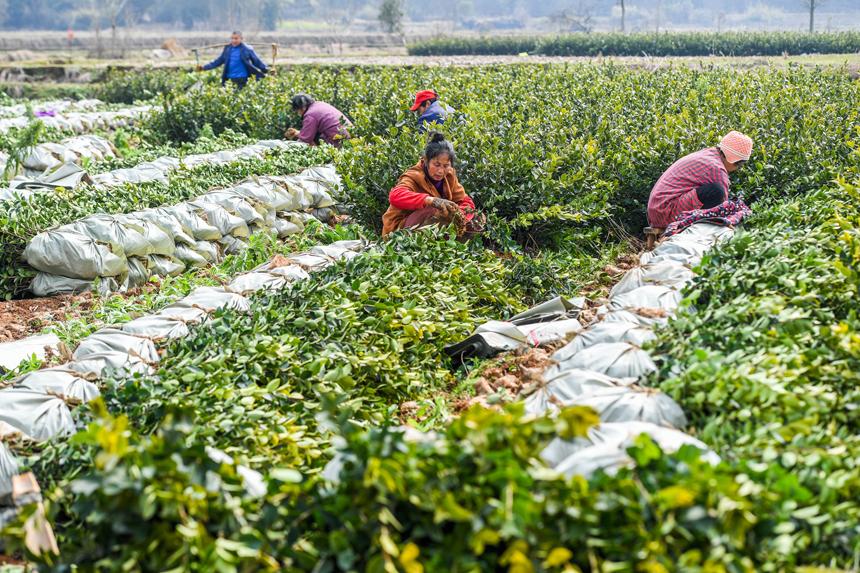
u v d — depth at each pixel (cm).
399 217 878
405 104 1380
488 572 318
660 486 332
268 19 10344
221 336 591
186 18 10481
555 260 897
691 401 442
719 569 298
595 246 957
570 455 391
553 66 2228
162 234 912
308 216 1108
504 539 323
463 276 750
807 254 591
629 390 448
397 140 1020
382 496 326
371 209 994
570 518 320
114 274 874
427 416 584
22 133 1267
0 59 4756
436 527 323
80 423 510
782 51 3859
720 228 796
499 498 328
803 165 1004
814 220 734
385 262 735
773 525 325
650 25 11456
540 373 548
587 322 694
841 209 739
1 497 448
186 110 1662
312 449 486
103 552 337
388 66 2936
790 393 420
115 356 577
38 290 867
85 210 936
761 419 420
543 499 324
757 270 575
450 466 341
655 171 1023
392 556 311
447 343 679
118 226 886
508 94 1519
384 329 636
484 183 955
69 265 855
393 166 983
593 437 400
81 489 328
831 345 476
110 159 1277
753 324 505
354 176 997
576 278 866
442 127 1057
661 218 886
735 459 391
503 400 562
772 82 1584
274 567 333
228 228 991
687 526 315
